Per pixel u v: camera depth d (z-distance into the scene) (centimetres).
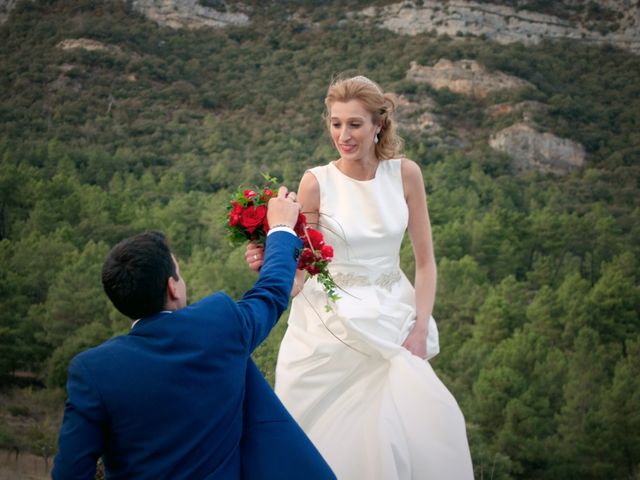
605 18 14025
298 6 15100
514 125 11100
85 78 11975
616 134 11131
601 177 10156
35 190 7475
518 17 13925
